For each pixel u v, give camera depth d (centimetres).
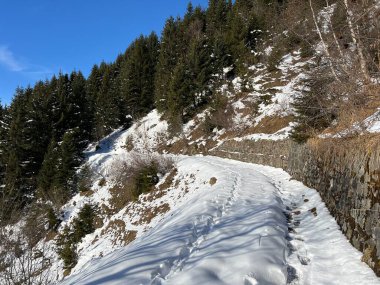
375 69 1212
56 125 4203
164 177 2341
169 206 1822
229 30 5319
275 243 635
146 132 4781
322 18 1684
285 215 891
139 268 541
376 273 471
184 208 1212
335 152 848
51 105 4241
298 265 564
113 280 500
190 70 4550
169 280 508
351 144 762
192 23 6384
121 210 2258
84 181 3133
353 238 604
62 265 1881
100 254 1836
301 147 1352
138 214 2017
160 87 5109
